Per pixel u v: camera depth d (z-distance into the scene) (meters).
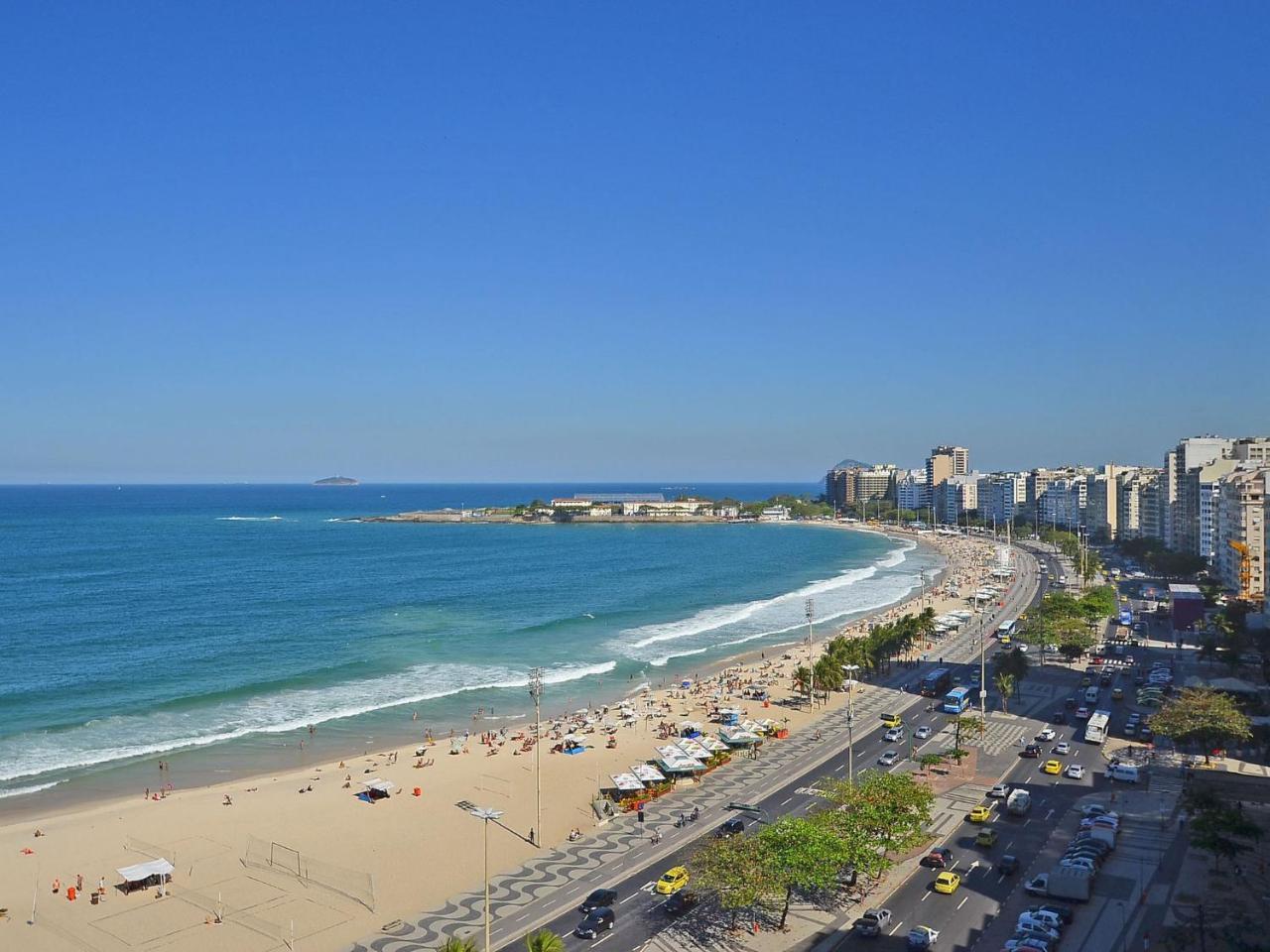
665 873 92.88
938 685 170.75
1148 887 87.56
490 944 80.19
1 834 108.50
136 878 91.50
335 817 113.69
